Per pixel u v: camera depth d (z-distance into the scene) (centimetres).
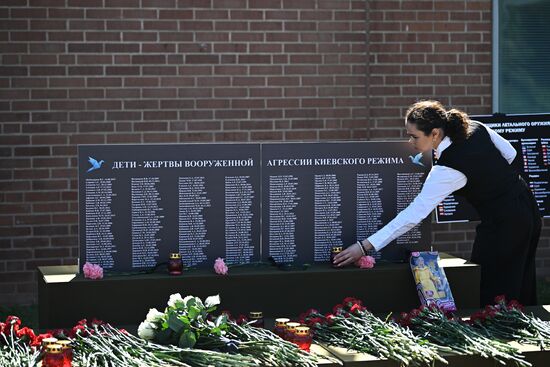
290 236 1088
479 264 1127
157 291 995
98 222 1038
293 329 818
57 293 972
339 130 1762
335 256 1061
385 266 1073
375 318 869
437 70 1797
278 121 1738
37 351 773
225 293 1011
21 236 1672
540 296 1733
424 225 1118
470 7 1806
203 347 810
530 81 1855
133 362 757
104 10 1672
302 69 1741
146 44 1689
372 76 1770
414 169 1118
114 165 1039
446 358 800
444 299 1042
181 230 1059
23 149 1662
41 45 1658
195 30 1702
